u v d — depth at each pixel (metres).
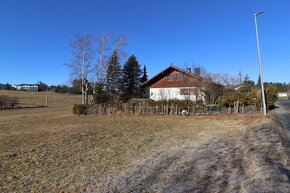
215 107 31.78
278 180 6.57
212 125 23.12
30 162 10.77
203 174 8.12
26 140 15.87
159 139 15.86
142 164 9.91
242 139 14.01
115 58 50.09
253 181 6.77
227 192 6.52
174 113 32.69
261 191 6.06
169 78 47.09
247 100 32.22
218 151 11.12
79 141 15.30
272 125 17.22
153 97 47.97
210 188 6.96
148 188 7.34
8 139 16.34
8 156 11.70
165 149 12.69
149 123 25.34
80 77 47.84
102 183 8.08
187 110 32.41
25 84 137.75
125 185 7.73
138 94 75.06
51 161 10.89
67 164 10.41
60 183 8.29
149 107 33.81
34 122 27.67
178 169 8.82
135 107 34.50
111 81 64.00
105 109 35.75
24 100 82.94
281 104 50.00
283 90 142.50
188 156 10.63
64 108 58.25
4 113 43.31
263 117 23.88
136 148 13.19
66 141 15.30
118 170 9.40
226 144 12.81
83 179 8.56
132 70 75.06
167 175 8.31
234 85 50.97
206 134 17.62
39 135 17.84
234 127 21.11
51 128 21.92
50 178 8.78
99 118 31.59
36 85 136.12
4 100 56.94
